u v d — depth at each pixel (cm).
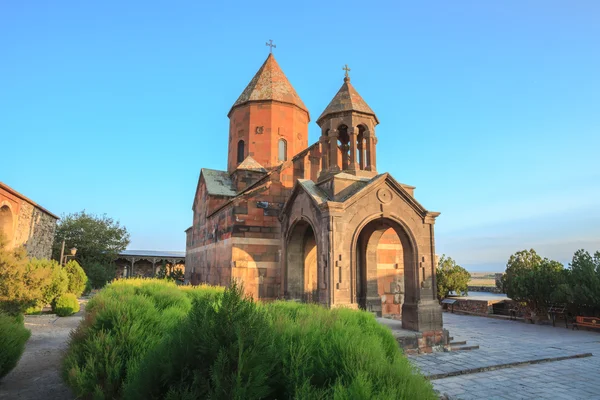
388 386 463
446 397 989
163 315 880
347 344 571
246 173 2412
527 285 2464
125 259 6028
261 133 2608
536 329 2178
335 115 1727
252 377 437
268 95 2650
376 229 1780
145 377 471
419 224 1593
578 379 1170
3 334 862
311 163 2066
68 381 743
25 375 949
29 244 2695
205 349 452
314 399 441
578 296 2189
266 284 1842
